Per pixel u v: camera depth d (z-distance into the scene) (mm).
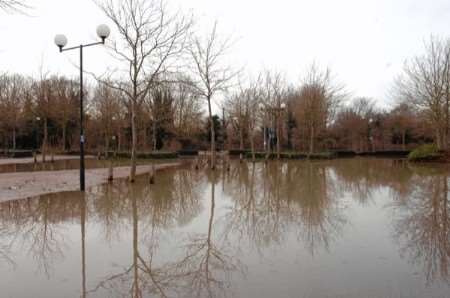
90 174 15336
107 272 3910
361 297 3211
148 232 5770
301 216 7066
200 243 5109
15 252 4668
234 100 38781
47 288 3457
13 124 29391
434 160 25547
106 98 26875
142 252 4668
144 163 25000
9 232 5719
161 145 39312
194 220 6742
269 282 3566
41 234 5605
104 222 6496
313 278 3666
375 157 38469
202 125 46625
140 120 30516
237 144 44312
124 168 19344
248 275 3775
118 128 30688
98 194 9797
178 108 39938
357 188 11492
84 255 4535
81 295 3291
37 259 4375
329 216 7035
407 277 3695
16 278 3732
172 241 5223
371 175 16266
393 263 4152
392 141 45906
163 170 19062
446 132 26656
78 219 6730
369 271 3879
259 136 41219
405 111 39938
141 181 13242
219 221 6652
